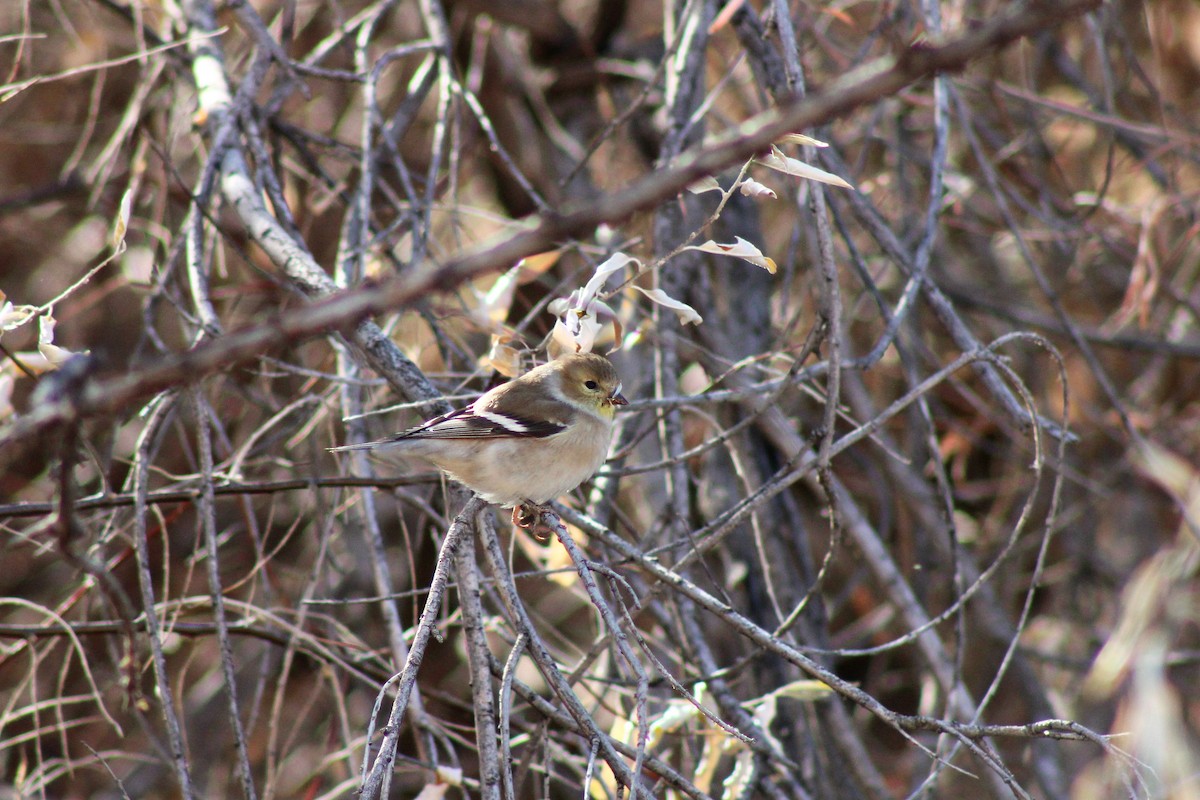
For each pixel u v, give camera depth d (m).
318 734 13.11
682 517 9.02
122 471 12.85
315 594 10.32
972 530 14.39
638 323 11.15
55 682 12.67
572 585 9.82
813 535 14.35
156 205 12.62
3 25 14.03
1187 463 13.46
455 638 13.02
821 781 10.23
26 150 14.97
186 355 3.74
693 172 3.65
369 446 8.05
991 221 15.04
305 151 10.91
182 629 8.88
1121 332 14.59
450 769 7.71
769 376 11.74
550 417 8.10
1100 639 13.31
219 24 13.20
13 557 13.26
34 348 13.65
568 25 15.23
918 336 12.88
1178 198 12.30
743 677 10.48
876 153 14.77
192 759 13.04
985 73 13.88
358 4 14.88
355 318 3.70
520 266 9.09
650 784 8.69
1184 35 14.79
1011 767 12.78
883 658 13.98
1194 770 10.77
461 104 12.40
